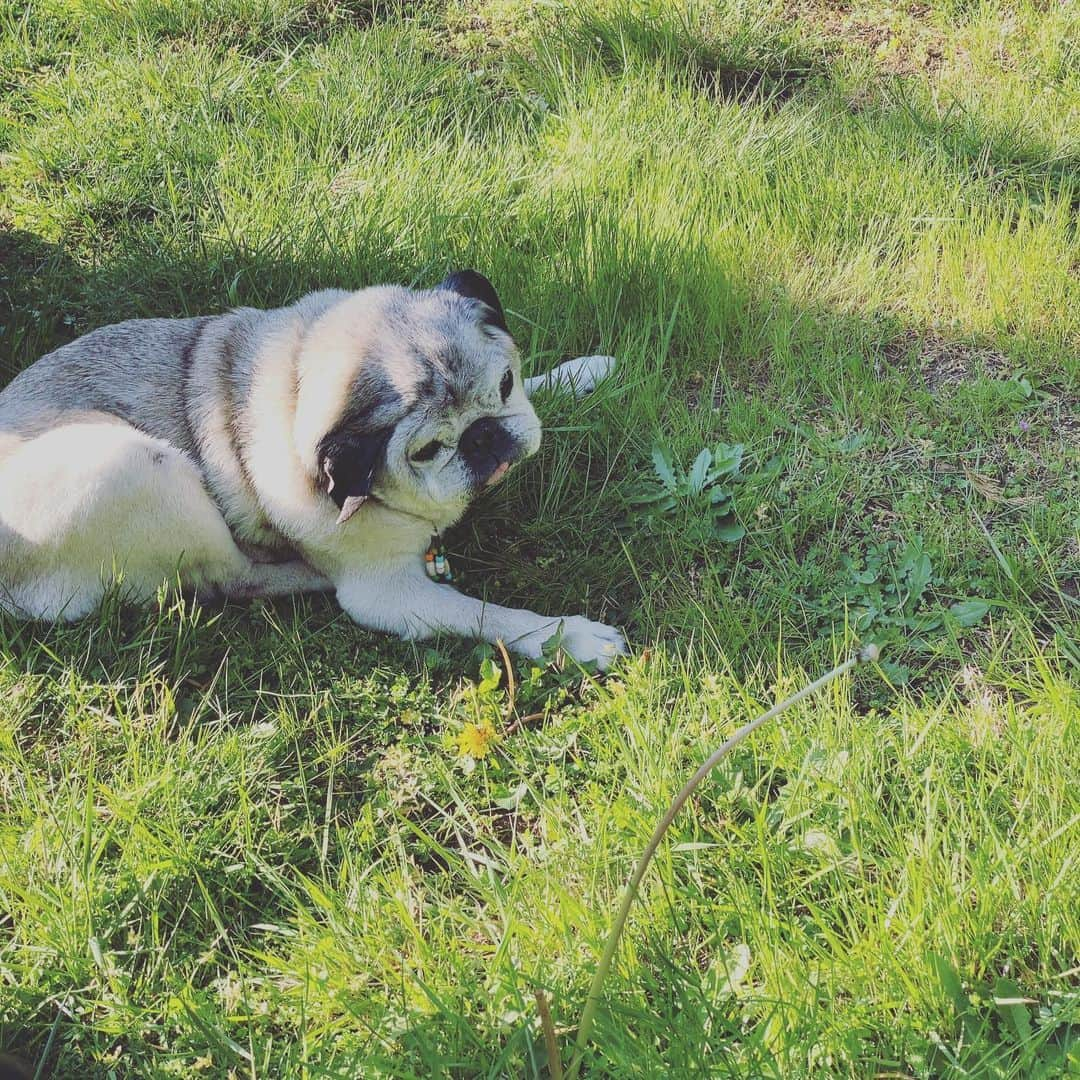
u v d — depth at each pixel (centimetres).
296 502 152
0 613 154
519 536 162
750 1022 132
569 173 187
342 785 147
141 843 141
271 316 158
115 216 189
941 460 162
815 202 183
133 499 151
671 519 162
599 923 135
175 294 178
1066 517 157
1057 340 169
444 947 136
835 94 196
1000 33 199
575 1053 128
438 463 149
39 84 204
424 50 206
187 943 139
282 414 152
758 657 151
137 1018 135
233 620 157
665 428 167
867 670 149
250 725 150
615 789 143
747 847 139
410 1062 131
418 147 191
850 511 160
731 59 202
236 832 143
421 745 149
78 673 152
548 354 172
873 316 173
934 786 140
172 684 153
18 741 149
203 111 197
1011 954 133
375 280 178
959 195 183
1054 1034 130
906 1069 129
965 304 173
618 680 152
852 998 132
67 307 179
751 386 170
